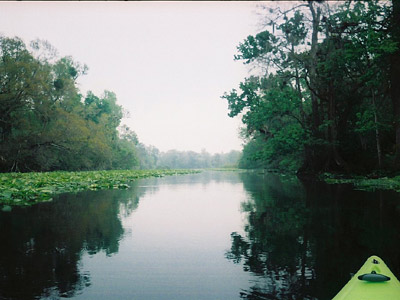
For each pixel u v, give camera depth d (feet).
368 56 72.79
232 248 18.16
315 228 22.79
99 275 13.99
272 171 157.38
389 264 14.97
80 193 50.78
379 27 70.38
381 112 80.38
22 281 13.34
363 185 57.98
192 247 18.51
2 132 134.51
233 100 98.68
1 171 133.08
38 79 133.39
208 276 13.76
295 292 11.96
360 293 9.83
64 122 143.02
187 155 644.27
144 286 12.70
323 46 82.84
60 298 11.64
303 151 109.60
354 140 89.76
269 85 95.76
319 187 55.77
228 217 28.25
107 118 228.63
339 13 76.28
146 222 26.11
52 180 68.33
